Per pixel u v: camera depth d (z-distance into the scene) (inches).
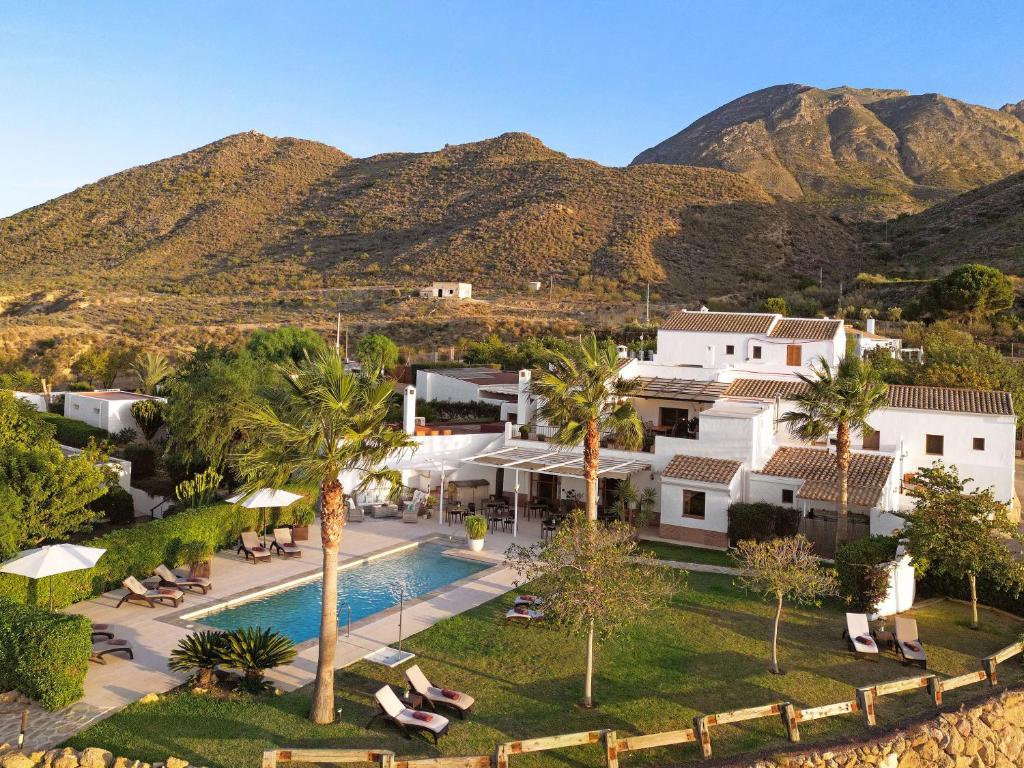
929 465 1496.1
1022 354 2800.2
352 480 1440.7
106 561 929.5
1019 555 1147.3
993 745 697.0
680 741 610.5
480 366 2800.2
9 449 1052.5
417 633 855.1
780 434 1531.7
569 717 675.4
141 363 2581.2
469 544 1202.6
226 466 1401.3
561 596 689.6
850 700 718.5
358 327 3745.1
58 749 590.6
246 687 695.7
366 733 633.6
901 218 6043.3
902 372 2003.0
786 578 764.0
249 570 1052.5
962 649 848.3
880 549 968.9
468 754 611.5
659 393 1525.6
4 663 671.1
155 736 615.8
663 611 931.3
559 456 1411.2
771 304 3467.0
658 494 1366.9
